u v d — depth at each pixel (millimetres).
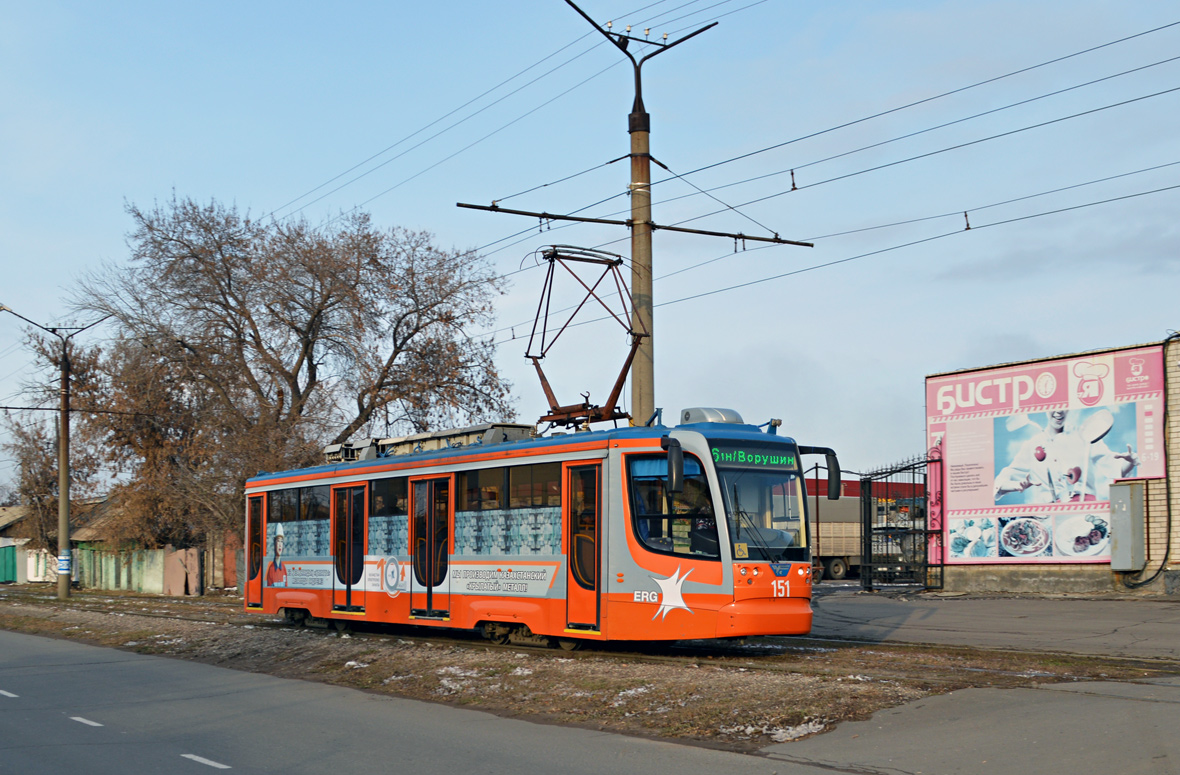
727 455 14281
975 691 10297
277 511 22797
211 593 41781
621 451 14766
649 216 18906
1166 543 22234
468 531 17078
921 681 10914
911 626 18438
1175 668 12258
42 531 55594
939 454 26875
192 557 41719
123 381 42906
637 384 18312
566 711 11148
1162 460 22453
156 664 17109
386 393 41062
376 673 14445
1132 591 22641
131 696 13305
